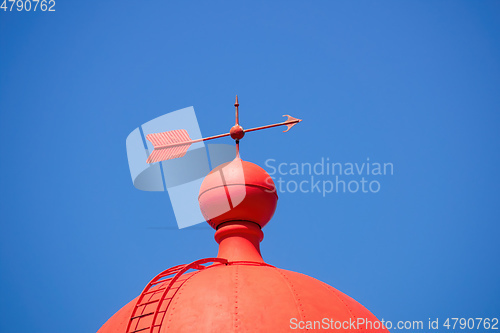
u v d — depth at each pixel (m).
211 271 12.43
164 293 11.88
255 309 11.23
